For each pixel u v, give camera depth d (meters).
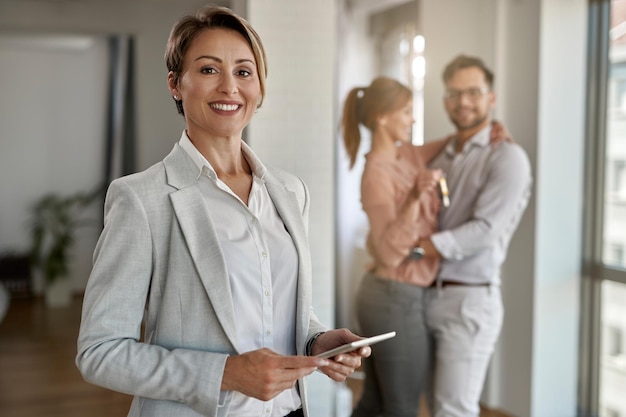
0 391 4.14
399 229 3.10
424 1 3.17
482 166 3.12
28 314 6.19
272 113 3.09
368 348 1.32
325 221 3.12
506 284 3.53
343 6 3.13
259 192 1.38
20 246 7.10
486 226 3.06
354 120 3.13
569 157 3.41
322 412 3.16
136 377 1.18
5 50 7.01
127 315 1.21
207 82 1.28
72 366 4.67
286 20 3.09
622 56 3.30
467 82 3.17
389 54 3.16
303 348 1.35
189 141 1.32
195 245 1.25
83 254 7.03
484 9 3.24
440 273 3.09
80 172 7.23
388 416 3.06
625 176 3.31
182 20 1.32
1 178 7.05
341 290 3.14
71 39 6.73
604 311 3.41
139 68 6.65
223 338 1.24
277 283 1.34
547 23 3.31
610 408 3.42
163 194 1.26
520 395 3.47
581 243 3.48
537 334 3.41
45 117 7.14
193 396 1.17
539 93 3.32
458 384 3.07
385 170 3.12
